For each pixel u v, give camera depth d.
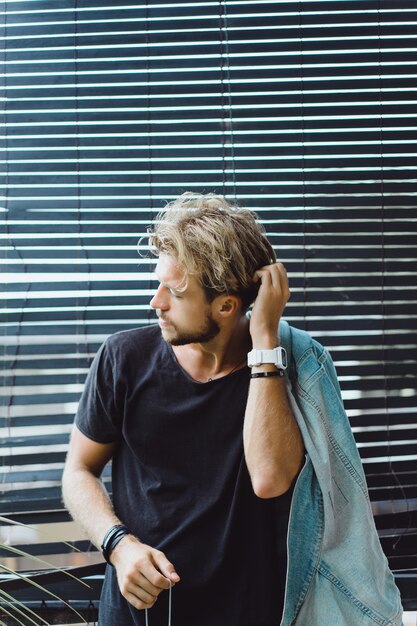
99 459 1.40
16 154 1.76
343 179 1.77
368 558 1.28
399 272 1.77
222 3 1.77
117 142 1.76
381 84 1.78
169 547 1.28
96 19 1.78
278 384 1.27
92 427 1.37
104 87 1.77
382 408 1.75
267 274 1.30
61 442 1.72
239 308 1.30
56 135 1.77
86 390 1.40
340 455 1.30
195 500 1.29
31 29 1.78
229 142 1.76
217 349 1.30
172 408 1.31
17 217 1.75
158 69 1.77
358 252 1.77
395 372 1.76
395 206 1.77
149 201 1.76
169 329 1.28
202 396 1.31
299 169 1.76
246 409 1.27
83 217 1.75
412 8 1.79
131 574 1.20
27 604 1.66
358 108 1.78
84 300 1.75
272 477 1.23
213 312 1.27
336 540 1.28
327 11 1.79
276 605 1.28
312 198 1.76
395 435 1.75
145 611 1.27
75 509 1.32
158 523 1.29
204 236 1.25
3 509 1.69
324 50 1.78
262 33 1.77
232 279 1.26
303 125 1.77
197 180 1.76
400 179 1.78
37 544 1.69
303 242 1.76
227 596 1.27
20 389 1.73
